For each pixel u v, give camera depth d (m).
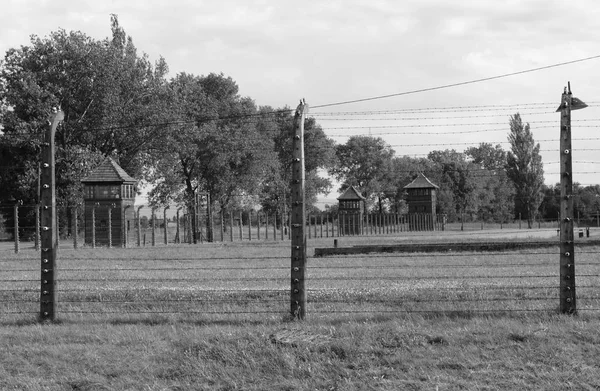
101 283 20.38
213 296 16.75
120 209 54.59
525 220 97.38
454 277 19.69
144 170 83.06
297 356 11.55
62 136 71.62
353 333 12.46
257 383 10.84
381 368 11.02
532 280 19.28
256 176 92.62
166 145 75.88
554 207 91.69
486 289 16.56
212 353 11.88
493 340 11.96
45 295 14.98
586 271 22.20
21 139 67.56
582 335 11.92
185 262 29.89
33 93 67.69
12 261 31.11
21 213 71.94
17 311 15.89
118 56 73.94
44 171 15.04
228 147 84.25
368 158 129.75
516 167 89.19
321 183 118.88
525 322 13.16
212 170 87.25
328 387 10.54
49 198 14.98
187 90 82.06
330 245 45.47
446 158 140.12
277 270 24.98
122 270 24.89
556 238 45.66
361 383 10.55
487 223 111.06
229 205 97.06
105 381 11.20
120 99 73.69
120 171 55.38
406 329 12.59
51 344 12.98
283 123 114.38
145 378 11.23
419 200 106.31
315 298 16.20
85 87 70.88
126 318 14.86
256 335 12.43
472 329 12.55
